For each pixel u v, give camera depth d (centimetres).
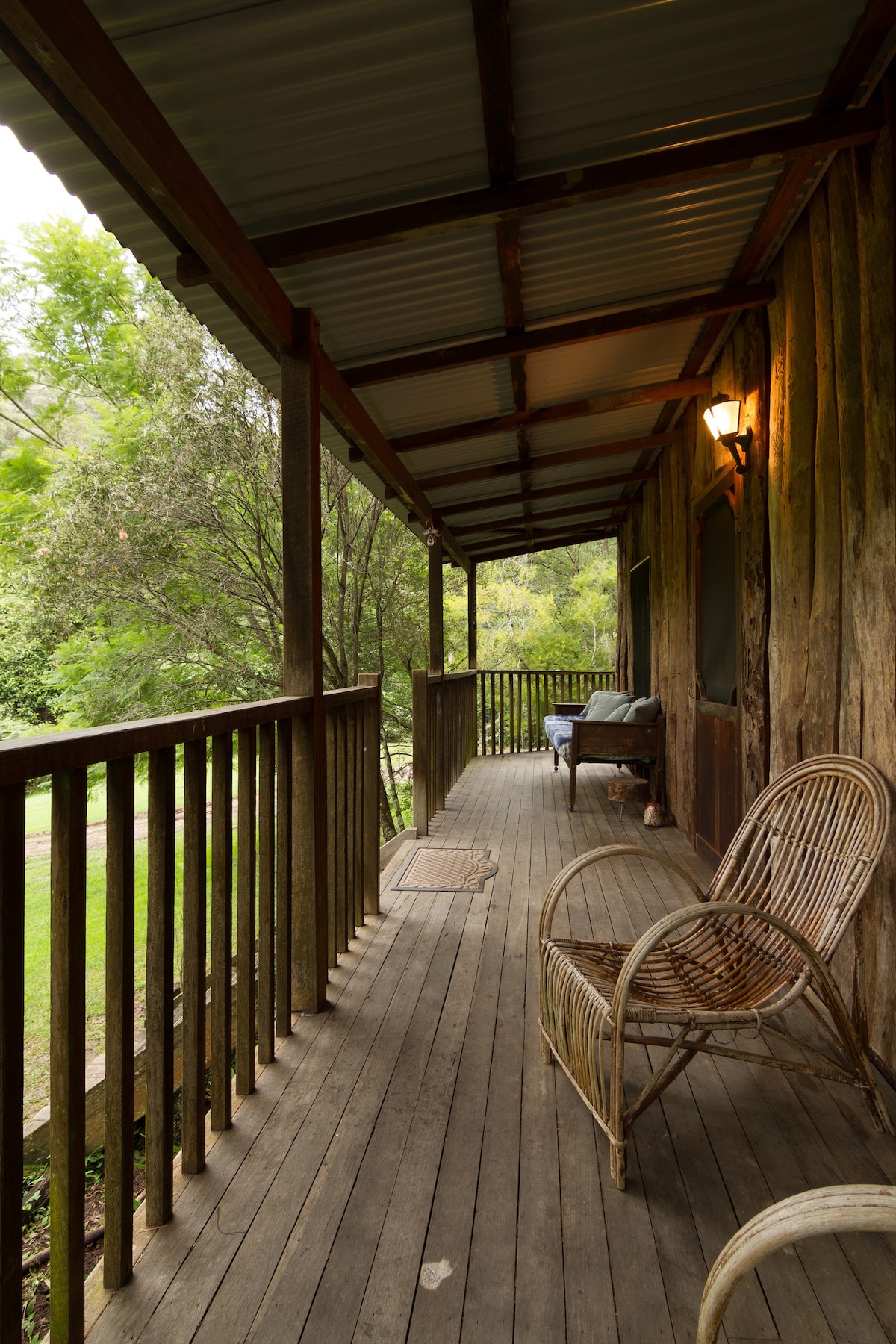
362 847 353
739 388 365
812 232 268
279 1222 160
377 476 455
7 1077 113
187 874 173
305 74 191
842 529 248
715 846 430
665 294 347
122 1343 132
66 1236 128
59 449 1118
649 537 676
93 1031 437
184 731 165
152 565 1014
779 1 186
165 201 177
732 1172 175
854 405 236
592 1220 160
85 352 1174
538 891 396
